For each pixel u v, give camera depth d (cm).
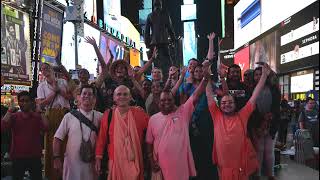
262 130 636
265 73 553
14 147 591
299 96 2866
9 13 1472
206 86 557
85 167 512
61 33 2053
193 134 570
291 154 990
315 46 2512
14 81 1473
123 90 504
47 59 1864
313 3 2553
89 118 523
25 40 1592
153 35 974
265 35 3791
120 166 482
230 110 533
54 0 1927
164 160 489
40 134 614
